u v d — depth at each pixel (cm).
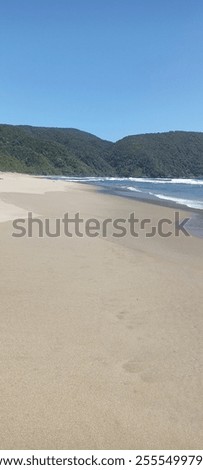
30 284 718
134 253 1012
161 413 379
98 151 18812
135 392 408
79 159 15950
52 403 386
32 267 827
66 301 643
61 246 1048
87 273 804
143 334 537
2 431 351
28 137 14550
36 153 13338
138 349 495
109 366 454
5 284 711
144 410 382
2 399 389
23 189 3603
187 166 18400
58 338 516
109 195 3434
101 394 402
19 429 354
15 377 426
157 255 1011
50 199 2636
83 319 577
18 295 660
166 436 354
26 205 2114
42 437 348
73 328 546
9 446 340
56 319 573
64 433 352
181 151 18975
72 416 370
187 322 580
